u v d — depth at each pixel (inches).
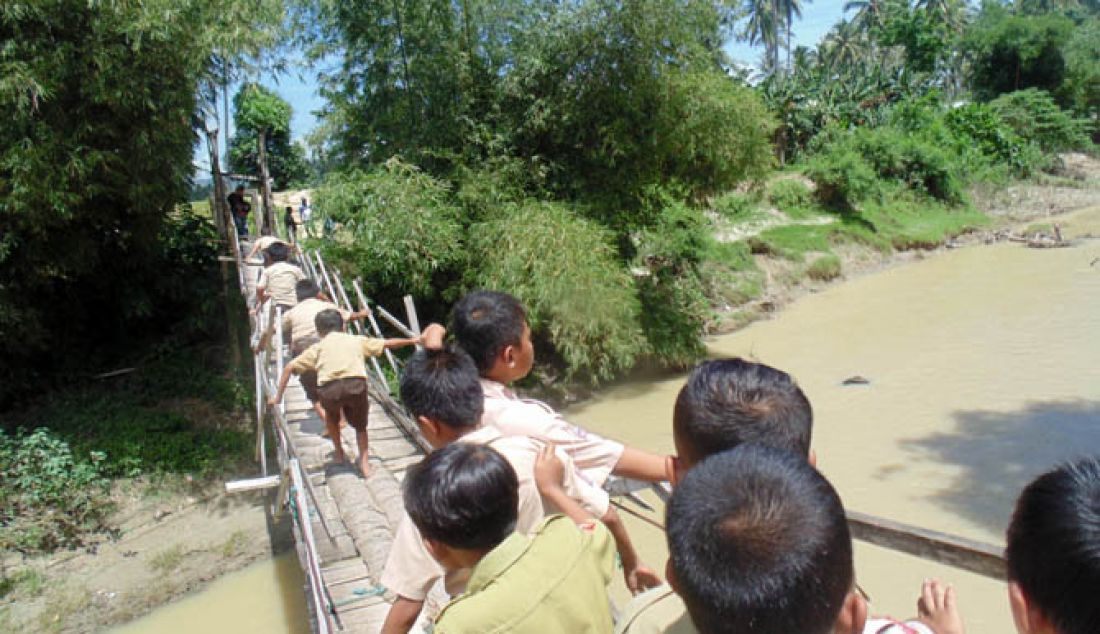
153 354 514.3
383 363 521.7
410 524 104.1
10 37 383.2
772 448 66.5
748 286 789.9
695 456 83.8
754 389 83.6
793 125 1307.8
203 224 569.3
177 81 433.7
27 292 448.8
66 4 383.9
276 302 357.7
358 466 258.5
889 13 1829.5
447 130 541.6
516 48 555.8
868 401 504.1
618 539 106.7
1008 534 64.5
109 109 418.9
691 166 612.4
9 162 371.6
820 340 668.7
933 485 375.9
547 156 577.0
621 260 600.7
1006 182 1381.6
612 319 517.0
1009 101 1573.6
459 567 92.0
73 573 344.8
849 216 1042.1
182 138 451.2
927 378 541.3
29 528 356.2
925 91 1576.0
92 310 517.0
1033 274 872.3
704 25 548.7
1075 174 1541.6
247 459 438.6
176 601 329.7
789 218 997.8
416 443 279.9
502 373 123.4
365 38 533.3
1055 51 1702.8
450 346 122.6
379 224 486.3
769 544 57.4
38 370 476.7
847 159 1076.5
